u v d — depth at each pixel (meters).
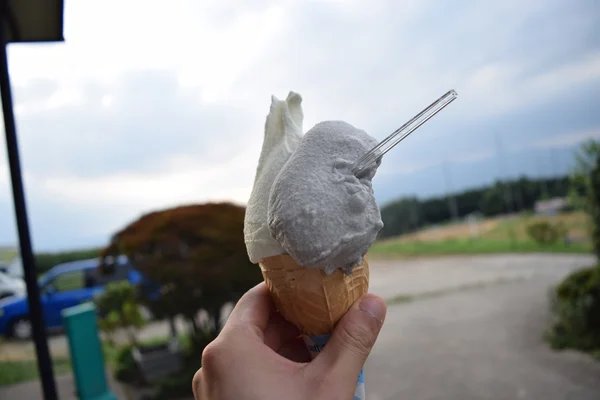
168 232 5.59
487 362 5.62
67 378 6.90
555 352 5.73
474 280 11.05
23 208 3.44
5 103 3.45
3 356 8.53
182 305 5.77
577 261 12.12
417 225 23.62
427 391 5.00
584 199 7.17
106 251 6.14
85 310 5.24
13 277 14.40
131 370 6.36
